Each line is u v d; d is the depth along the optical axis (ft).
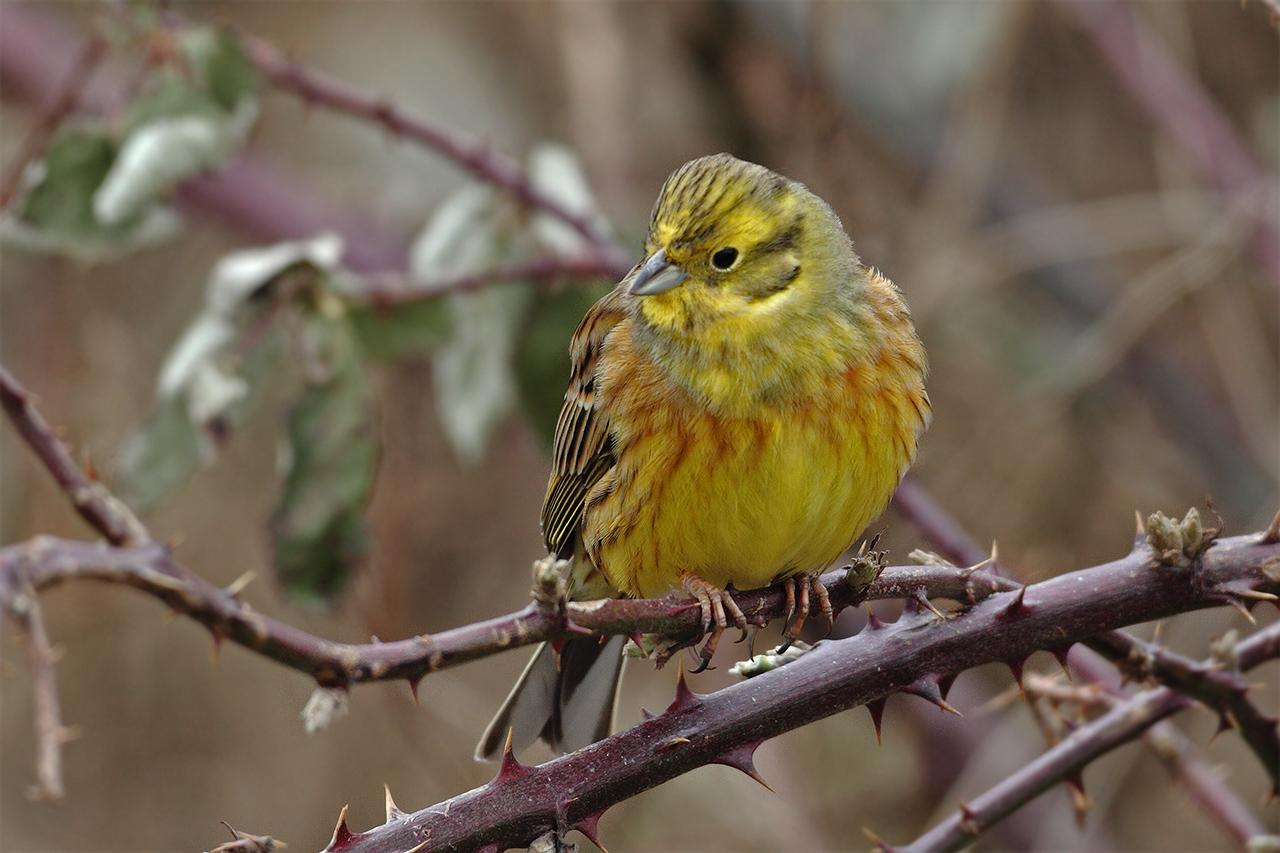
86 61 32.48
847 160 38.96
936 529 28.99
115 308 42.75
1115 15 38.42
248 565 41.81
